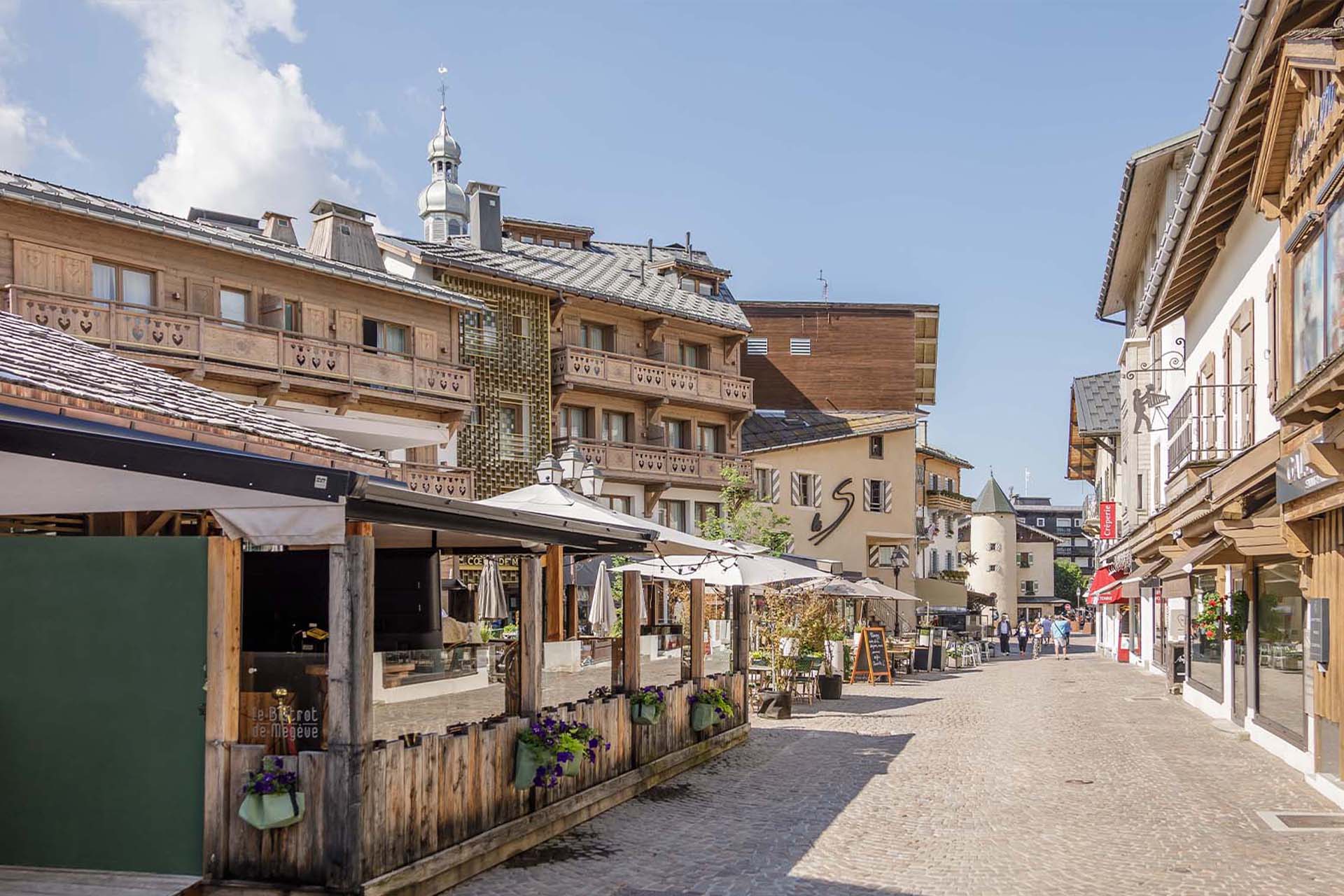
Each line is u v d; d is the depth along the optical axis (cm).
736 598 1736
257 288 2773
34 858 755
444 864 828
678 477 4106
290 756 730
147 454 731
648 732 1301
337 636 732
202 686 740
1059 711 2189
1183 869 902
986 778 1358
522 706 994
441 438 3206
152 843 741
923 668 3725
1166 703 2378
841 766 1452
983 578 9069
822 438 5000
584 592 2695
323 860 723
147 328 2434
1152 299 2161
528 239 4547
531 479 3688
